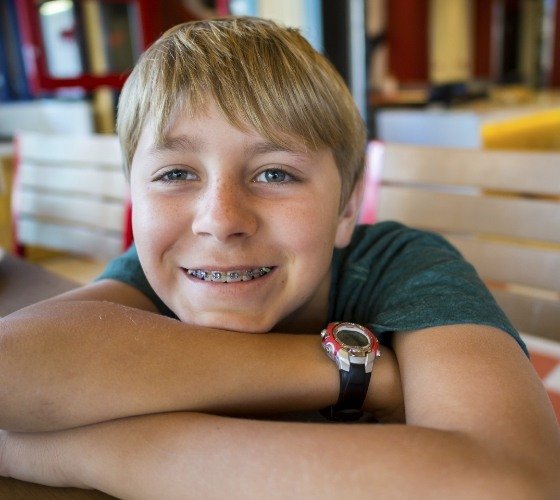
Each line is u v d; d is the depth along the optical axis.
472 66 6.99
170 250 0.62
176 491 0.47
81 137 1.63
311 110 0.61
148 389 0.52
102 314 0.57
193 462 0.47
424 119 3.41
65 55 3.05
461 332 0.56
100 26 3.12
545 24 7.21
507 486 0.43
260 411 0.56
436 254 0.71
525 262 1.05
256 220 0.59
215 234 0.57
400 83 5.47
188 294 0.63
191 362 0.54
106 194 1.57
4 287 1.10
